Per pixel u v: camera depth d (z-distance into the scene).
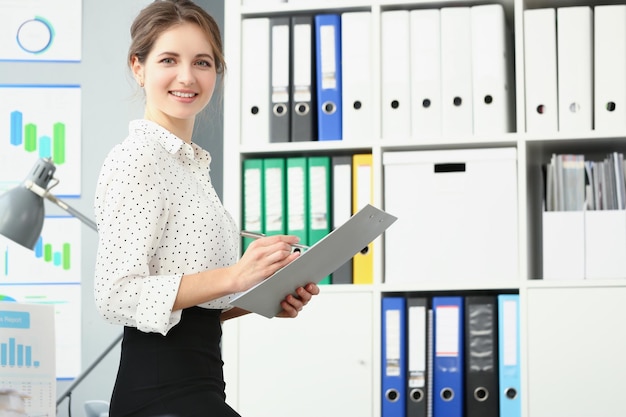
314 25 3.69
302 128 3.67
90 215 4.20
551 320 3.46
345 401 3.55
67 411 4.09
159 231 2.08
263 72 3.69
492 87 3.55
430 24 3.60
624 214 3.47
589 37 3.52
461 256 3.54
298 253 2.08
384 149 3.67
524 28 3.56
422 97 3.59
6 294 4.16
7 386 2.46
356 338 3.55
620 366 3.43
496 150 3.52
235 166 3.67
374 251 3.56
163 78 2.21
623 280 3.44
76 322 4.14
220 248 2.16
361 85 3.63
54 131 4.23
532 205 3.77
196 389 2.04
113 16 4.24
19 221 3.48
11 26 4.25
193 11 2.24
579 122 3.51
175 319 2.01
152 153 2.09
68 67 4.24
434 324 3.53
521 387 3.45
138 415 2.03
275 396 3.58
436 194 3.55
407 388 3.52
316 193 3.62
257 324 3.61
